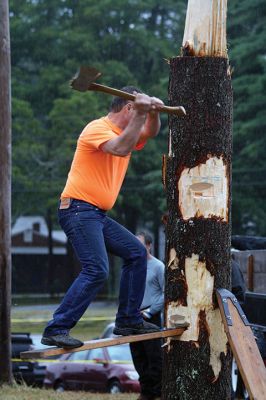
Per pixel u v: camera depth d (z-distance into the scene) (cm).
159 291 1479
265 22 5359
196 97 1090
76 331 4172
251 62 5338
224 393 1079
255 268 1738
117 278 7038
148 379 1459
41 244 9375
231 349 1072
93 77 935
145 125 1089
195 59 1093
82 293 1007
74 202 1027
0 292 1778
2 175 1784
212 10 1098
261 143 5216
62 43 6719
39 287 9056
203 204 1080
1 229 1780
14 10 7044
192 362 1072
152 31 7012
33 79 7019
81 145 1028
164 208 6050
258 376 1023
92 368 2431
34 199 6344
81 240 1019
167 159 1109
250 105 5244
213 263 1077
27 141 6203
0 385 1764
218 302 1064
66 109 6047
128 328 1059
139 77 6775
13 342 2239
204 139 1085
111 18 6769
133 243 1057
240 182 5497
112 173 1034
